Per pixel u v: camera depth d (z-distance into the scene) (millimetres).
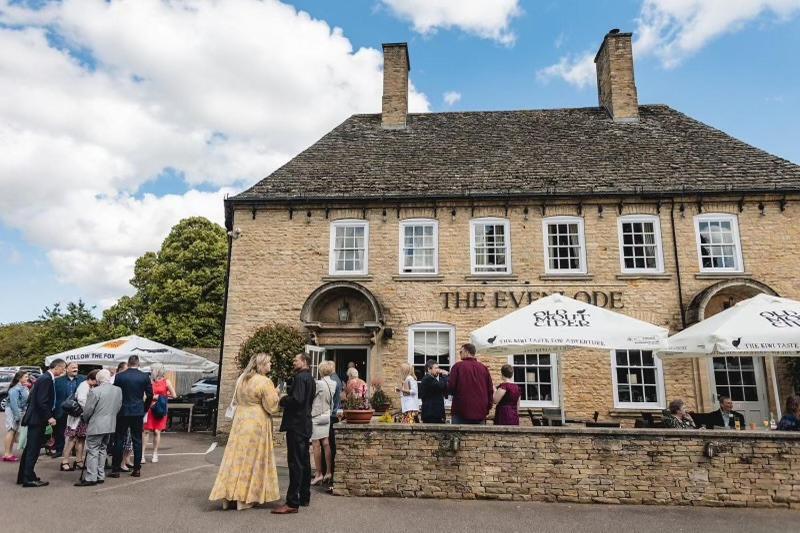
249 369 7547
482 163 16656
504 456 7945
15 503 7328
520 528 6496
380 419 9914
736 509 7461
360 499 7816
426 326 14789
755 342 8664
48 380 8727
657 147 16781
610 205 15125
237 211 15852
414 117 19812
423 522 6680
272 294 15266
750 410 13734
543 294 14711
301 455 7270
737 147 16484
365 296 14664
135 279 33906
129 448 10289
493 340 9492
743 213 14664
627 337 9273
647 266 14812
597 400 13898
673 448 7777
